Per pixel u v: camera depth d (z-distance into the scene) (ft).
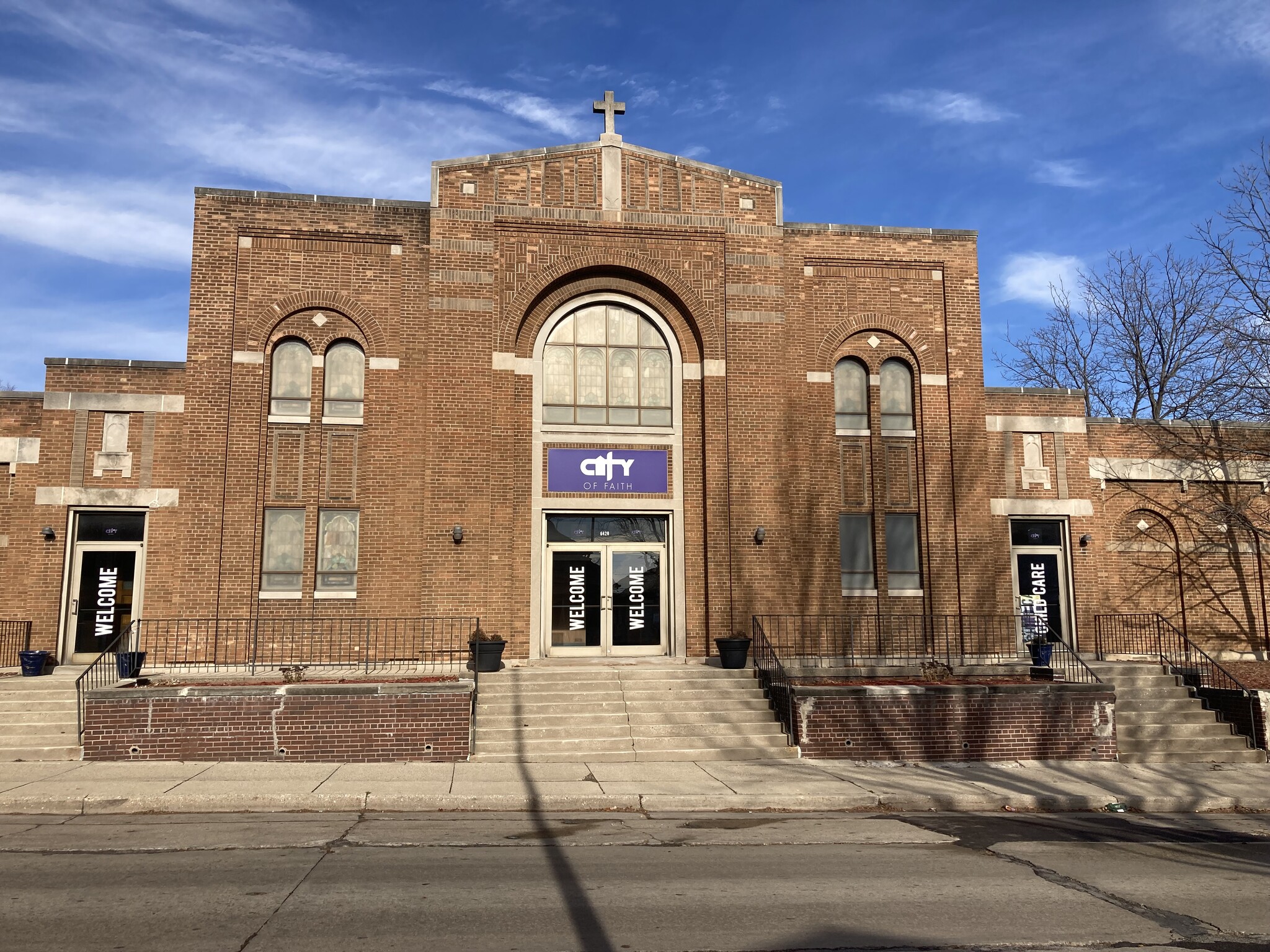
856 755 48.96
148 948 20.72
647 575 62.90
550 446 62.23
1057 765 48.88
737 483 62.18
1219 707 55.21
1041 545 69.51
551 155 63.52
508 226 62.39
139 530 61.82
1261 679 62.08
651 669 55.93
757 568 61.52
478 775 42.83
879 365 66.64
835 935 22.43
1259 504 72.23
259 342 60.13
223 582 57.62
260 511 58.90
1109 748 50.60
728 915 23.80
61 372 61.67
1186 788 43.78
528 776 42.88
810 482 64.13
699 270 64.18
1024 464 68.95
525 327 62.85
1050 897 26.22
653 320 64.44
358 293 61.41
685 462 63.21
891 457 65.87
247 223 60.90
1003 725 50.11
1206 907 25.58
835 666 57.72
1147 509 70.95
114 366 61.93
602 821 36.29
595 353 63.87
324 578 59.21
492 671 55.16
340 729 45.96
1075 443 69.72
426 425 59.62
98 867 27.86
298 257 61.21
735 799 39.42
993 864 30.12
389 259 61.93
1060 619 68.80
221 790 38.60
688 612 61.57
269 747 45.60
